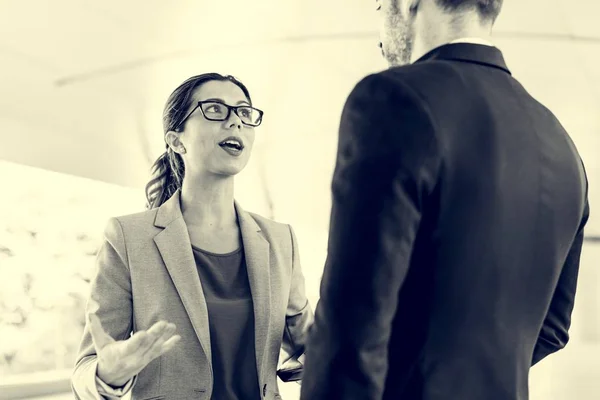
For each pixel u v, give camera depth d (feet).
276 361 4.15
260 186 10.85
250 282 4.17
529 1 10.89
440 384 2.56
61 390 7.36
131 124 9.78
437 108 2.58
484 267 2.58
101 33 9.46
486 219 2.56
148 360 3.45
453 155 2.55
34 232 7.88
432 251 2.59
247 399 4.00
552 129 2.89
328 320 2.61
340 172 2.70
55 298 7.69
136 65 9.75
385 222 2.52
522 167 2.68
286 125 10.87
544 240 2.75
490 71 2.86
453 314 2.57
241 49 10.47
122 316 3.98
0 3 8.71
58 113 9.20
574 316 10.16
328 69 10.87
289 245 4.58
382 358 2.57
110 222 4.21
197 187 4.30
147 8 9.69
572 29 10.92
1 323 7.20
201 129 4.23
